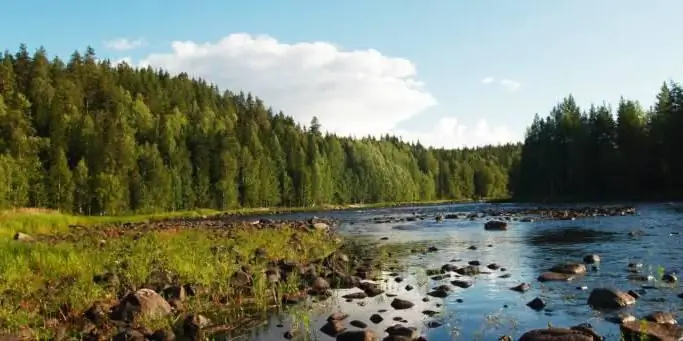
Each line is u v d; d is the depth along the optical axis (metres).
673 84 83.62
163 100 157.00
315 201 127.88
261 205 119.44
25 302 14.54
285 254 25.28
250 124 145.88
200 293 16.52
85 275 17.38
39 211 61.31
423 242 31.88
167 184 101.19
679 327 10.88
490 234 35.19
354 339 11.29
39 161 93.50
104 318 13.57
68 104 117.31
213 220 74.69
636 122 88.56
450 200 163.50
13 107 106.62
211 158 115.25
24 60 134.62
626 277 17.23
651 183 82.19
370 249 28.98
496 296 15.41
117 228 49.16
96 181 91.88
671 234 28.98
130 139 102.62
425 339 11.38
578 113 105.75
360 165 147.12
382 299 15.76
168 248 23.97
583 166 92.75
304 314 13.81
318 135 163.62
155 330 12.66
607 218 43.88
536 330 10.91
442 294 15.84
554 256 22.97
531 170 108.56
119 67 172.88
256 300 15.76
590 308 13.46
